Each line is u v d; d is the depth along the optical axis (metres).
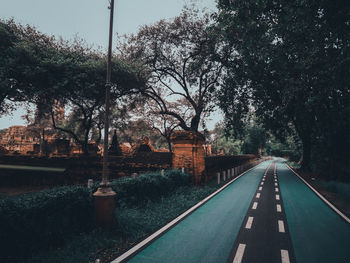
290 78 13.70
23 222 4.52
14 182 17.73
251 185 16.41
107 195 6.06
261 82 22.67
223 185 16.09
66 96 21.38
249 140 64.69
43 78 18.08
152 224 7.04
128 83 22.56
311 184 17.42
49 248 4.92
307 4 8.39
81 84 19.64
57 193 5.42
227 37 10.89
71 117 41.78
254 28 9.88
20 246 4.41
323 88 12.25
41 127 43.72
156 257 4.89
